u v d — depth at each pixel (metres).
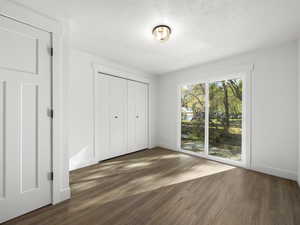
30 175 1.54
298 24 1.86
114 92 3.48
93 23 1.89
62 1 1.49
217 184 2.19
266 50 2.55
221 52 2.76
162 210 1.60
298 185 2.14
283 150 2.40
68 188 1.82
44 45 1.62
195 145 3.71
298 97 2.22
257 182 2.25
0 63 1.35
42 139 1.62
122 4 1.54
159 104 4.51
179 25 1.92
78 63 2.78
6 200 1.40
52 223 1.40
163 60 3.22
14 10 1.41
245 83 2.81
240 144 2.97
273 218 1.49
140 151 4.02
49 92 1.67
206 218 1.48
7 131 1.41
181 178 2.39
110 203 1.73
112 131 3.44
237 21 1.82
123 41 2.38
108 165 2.98
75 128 2.76
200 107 3.62
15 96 1.44
